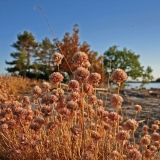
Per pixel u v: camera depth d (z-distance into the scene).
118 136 2.46
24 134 3.10
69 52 21.89
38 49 41.53
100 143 3.06
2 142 3.72
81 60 2.54
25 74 37.16
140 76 33.78
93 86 2.74
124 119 5.61
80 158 2.69
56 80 2.92
